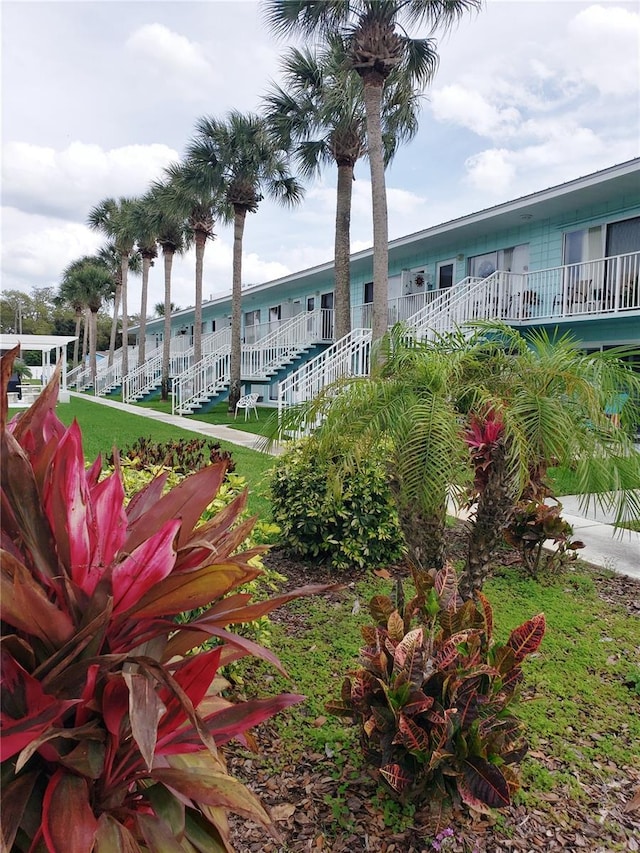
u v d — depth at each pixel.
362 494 4.73
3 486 1.17
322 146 16.19
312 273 21.28
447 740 2.09
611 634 3.75
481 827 2.18
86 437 12.66
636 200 12.00
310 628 3.79
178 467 5.23
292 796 2.32
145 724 0.99
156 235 26.80
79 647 1.08
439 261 17.44
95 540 1.18
